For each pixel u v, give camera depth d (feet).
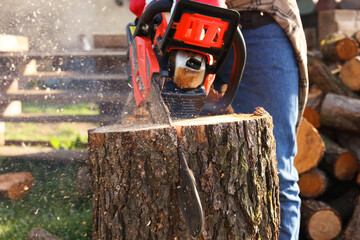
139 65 10.11
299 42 10.00
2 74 22.49
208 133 7.63
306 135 14.40
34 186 15.02
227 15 7.96
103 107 21.06
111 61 24.23
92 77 22.35
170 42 8.27
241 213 7.99
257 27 9.86
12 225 12.67
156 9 8.92
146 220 7.72
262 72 9.89
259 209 8.12
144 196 7.64
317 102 17.46
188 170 7.28
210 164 7.69
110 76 22.36
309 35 38.50
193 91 8.96
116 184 7.67
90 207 13.94
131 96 12.18
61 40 29.04
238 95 10.34
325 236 13.85
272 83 9.87
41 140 19.58
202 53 8.65
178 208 7.75
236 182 7.84
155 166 7.53
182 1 7.60
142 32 10.16
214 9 7.82
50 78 22.20
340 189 15.78
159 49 8.80
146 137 7.45
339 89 17.48
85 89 22.49
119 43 27.89
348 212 14.74
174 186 7.65
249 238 8.09
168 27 8.02
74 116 20.57
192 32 8.15
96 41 27.86
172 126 7.50
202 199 7.72
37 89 22.65
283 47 9.91
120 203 7.72
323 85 17.84
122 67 24.30
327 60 22.72
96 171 7.86
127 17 32.53
